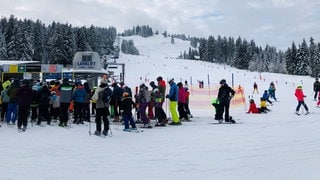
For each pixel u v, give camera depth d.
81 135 12.80
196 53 195.00
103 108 12.88
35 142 11.25
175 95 16.44
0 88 15.51
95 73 33.78
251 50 147.62
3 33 98.25
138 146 11.11
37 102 15.17
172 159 9.31
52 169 8.20
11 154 9.58
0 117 16.11
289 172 7.51
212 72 96.19
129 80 73.31
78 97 15.61
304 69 112.25
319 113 20.94
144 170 8.18
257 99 34.66
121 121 17.00
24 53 85.19
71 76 31.27
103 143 11.51
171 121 17.48
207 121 17.83
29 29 103.62
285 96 37.12
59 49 88.62
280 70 136.00
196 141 11.94
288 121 17.11
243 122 17.06
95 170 8.18
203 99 36.00
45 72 30.23
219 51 167.25
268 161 8.79
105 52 132.38
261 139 12.05
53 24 112.31
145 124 15.51
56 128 14.23
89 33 116.75
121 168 8.39
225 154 9.81
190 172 7.91
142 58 132.25
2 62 37.22
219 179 7.21
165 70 99.44
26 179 7.30
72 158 9.36
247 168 8.12
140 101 15.74
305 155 9.36
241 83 68.62
